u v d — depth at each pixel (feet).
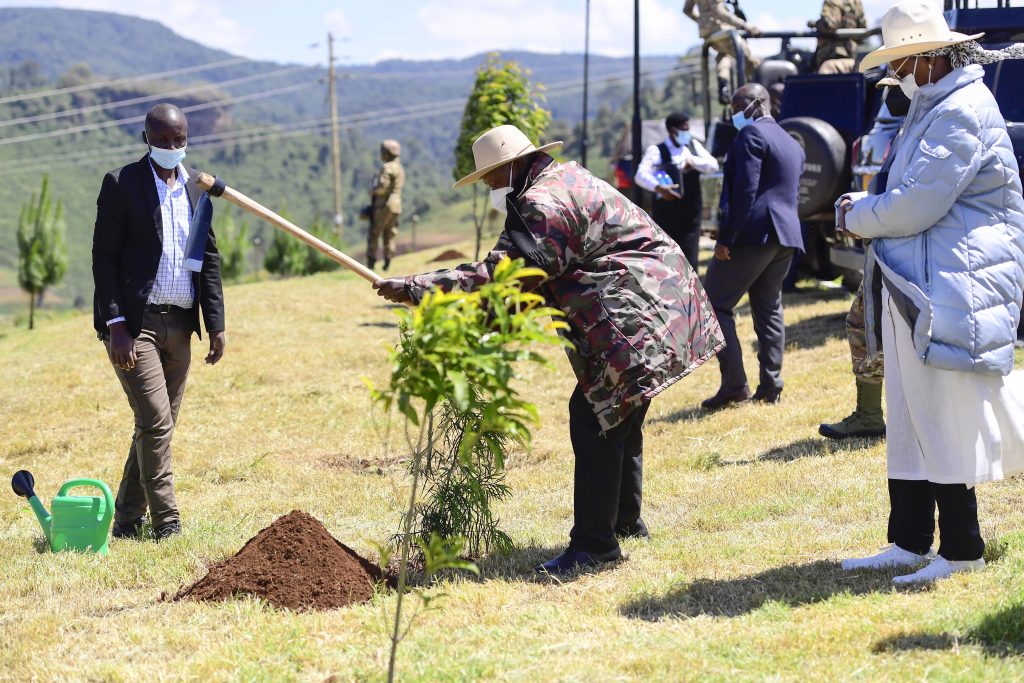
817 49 47.65
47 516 19.83
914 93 14.88
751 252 27.25
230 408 33.68
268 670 13.02
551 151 16.81
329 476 25.96
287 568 15.94
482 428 11.73
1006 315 14.19
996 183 14.34
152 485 20.34
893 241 14.62
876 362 22.50
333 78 182.09
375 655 13.34
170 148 19.57
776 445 24.35
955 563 14.56
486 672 12.47
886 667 11.63
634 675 12.09
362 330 46.32
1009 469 14.67
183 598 16.05
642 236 15.92
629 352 15.48
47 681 13.10
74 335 50.49
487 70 47.09
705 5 48.57
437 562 11.29
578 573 16.57
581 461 16.67
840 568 15.60
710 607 14.43
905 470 15.03
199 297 20.44
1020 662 11.48
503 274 11.28
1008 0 30.94
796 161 27.50
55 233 67.97
